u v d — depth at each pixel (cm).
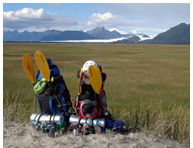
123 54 7256
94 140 361
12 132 396
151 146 353
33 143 352
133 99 1145
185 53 8538
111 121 426
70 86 1490
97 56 5975
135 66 3328
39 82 420
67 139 365
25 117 493
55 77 406
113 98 1165
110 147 338
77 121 410
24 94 1152
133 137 379
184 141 402
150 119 475
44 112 426
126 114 524
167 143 384
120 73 2430
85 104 409
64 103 423
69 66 3177
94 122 403
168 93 1364
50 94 411
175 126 454
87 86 421
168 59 5100
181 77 2194
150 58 5419
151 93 1348
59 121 401
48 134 383
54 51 8931
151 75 2309
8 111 482
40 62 397
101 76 406
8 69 2611
